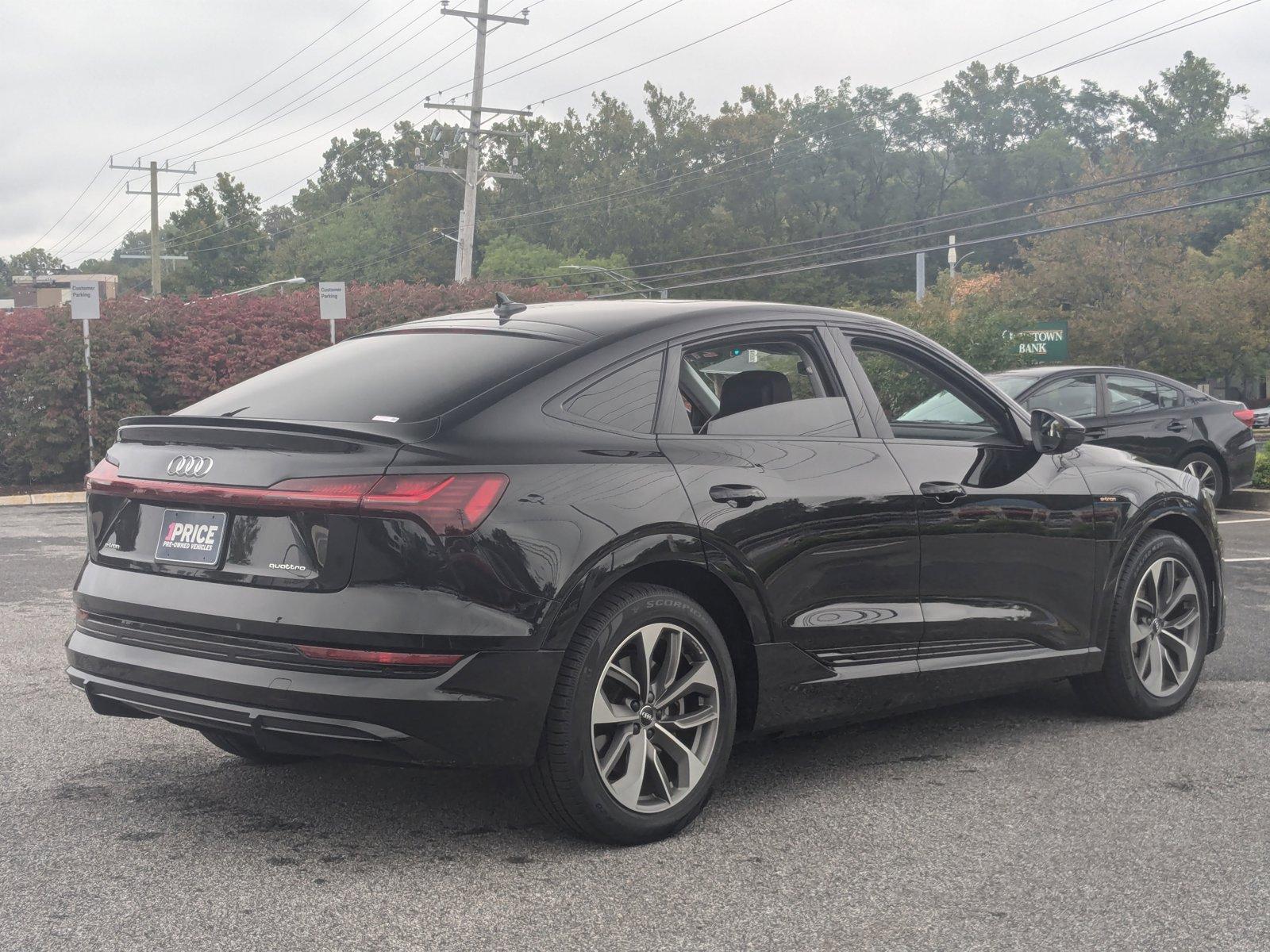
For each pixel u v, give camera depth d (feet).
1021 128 302.45
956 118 296.10
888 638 14.52
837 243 272.72
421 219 310.65
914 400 15.60
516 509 11.55
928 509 14.82
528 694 11.49
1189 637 18.12
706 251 265.95
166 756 15.62
